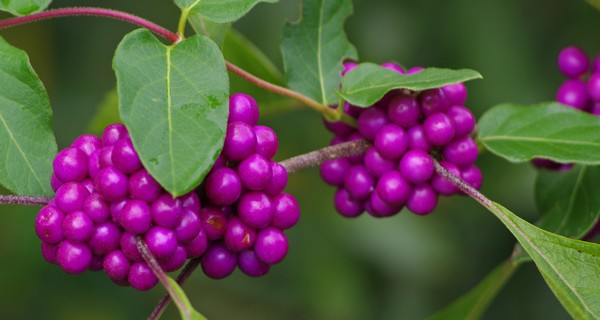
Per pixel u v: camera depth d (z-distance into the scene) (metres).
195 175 0.30
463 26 0.52
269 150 0.31
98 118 0.41
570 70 0.37
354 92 0.33
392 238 0.53
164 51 0.31
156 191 0.30
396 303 0.53
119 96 0.30
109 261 0.30
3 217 0.53
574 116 0.35
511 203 0.52
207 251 0.32
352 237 0.53
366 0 0.53
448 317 0.39
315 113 0.53
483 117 0.36
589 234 0.38
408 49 0.53
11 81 0.32
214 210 0.31
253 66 0.40
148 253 0.30
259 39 0.53
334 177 0.35
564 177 0.37
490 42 0.51
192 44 0.31
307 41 0.36
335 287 0.52
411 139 0.34
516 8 0.52
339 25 0.36
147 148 0.30
